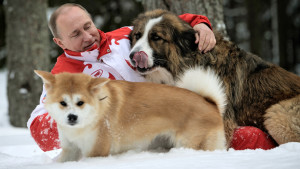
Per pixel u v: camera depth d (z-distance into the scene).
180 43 4.36
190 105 3.38
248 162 2.38
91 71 4.24
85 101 2.96
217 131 3.42
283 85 4.23
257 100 4.23
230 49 4.38
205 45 4.24
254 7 17.23
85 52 4.21
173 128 3.37
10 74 8.66
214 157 2.67
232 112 4.14
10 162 3.22
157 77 4.41
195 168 2.28
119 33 4.75
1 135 6.27
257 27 17.28
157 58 4.26
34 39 8.77
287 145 3.24
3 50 16.97
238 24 22.70
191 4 5.53
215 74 4.07
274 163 2.28
